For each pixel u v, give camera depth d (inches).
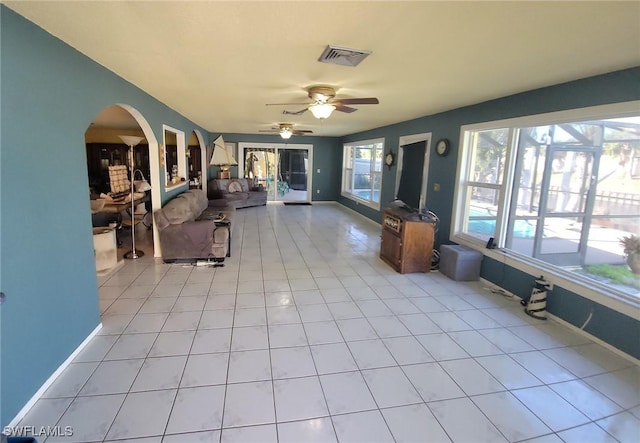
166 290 136.6
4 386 65.3
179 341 99.8
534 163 160.4
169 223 164.9
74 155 90.0
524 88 125.1
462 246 164.2
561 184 163.6
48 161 78.6
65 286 86.0
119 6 64.0
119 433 66.7
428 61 95.1
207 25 72.9
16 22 67.2
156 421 70.1
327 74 111.3
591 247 151.3
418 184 174.7
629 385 86.4
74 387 79.1
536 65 96.3
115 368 86.5
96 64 101.1
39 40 74.4
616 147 137.9
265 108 190.4
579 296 111.0
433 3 60.4
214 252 171.9
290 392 80.0
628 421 74.4
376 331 109.3
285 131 266.1
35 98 73.5
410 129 222.8
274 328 109.1
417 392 81.6
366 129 296.8
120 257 176.4
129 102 127.8
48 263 79.0
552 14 63.8
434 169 195.0
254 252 195.3
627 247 116.7
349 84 124.6
